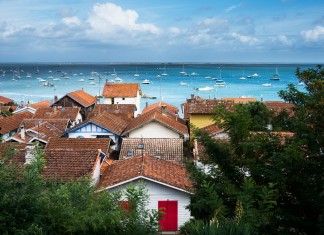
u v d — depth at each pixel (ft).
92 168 79.77
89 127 144.05
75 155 84.28
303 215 43.98
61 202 41.27
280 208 42.78
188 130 156.76
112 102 266.16
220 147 46.68
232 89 522.06
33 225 34.01
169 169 83.61
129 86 273.13
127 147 119.85
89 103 241.35
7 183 36.40
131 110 208.23
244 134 45.42
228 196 43.96
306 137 44.32
